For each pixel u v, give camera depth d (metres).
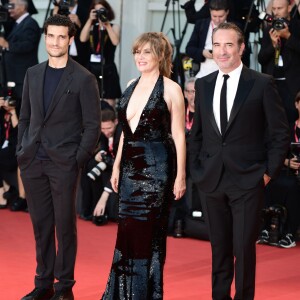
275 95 8.15
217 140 8.21
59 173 8.65
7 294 9.26
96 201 13.70
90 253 11.48
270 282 10.18
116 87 15.27
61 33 8.62
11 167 14.55
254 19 14.30
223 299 8.42
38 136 8.71
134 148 7.99
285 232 12.38
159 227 8.01
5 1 16.09
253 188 8.07
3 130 14.84
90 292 9.46
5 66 15.11
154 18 17.64
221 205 8.30
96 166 13.37
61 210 8.70
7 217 13.91
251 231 8.12
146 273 7.98
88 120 8.72
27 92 8.91
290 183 12.52
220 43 8.13
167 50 8.09
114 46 15.16
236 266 8.17
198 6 17.19
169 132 8.08
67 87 8.68
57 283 8.81
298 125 12.92
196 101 8.45
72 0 14.52
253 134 8.18
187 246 12.16
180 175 8.04
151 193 7.94
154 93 7.98
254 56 15.34
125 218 8.03
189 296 9.38
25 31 15.03
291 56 13.23
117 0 17.36
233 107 8.15
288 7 13.49
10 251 11.48
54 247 8.98
